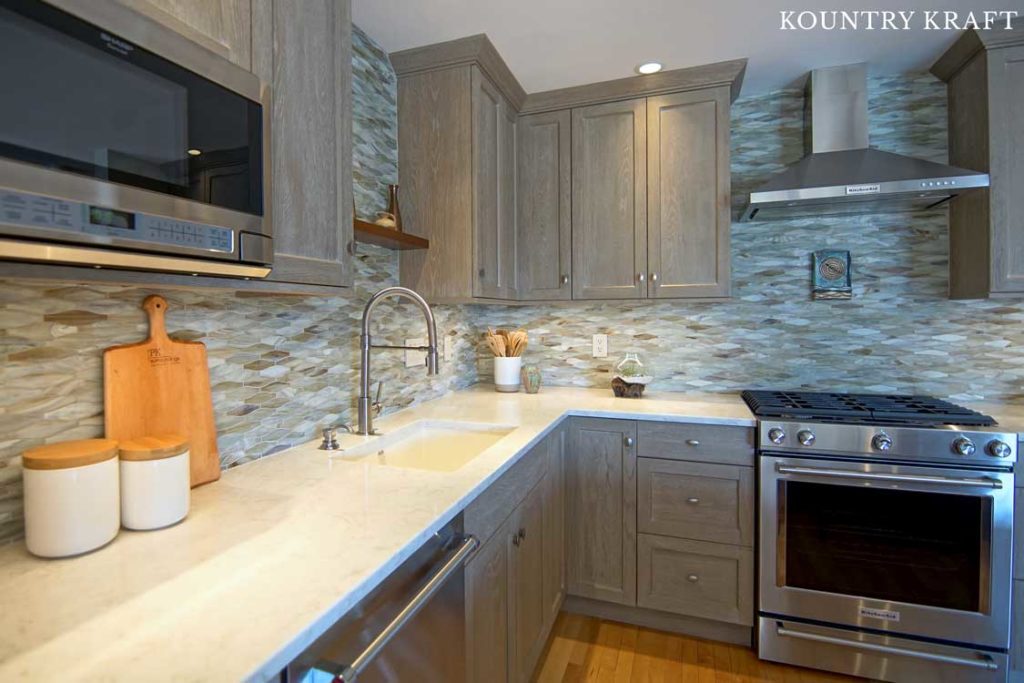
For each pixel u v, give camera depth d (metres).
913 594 1.75
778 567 1.89
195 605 0.68
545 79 2.24
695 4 1.70
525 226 2.47
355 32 1.81
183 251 0.79
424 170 2.04
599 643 2.04
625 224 2.31
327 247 1.23
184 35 0.83
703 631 2.08
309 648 0.68
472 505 1.19
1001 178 1.84
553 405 2.22
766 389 2.41
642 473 2.09
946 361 2.18
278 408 1.47
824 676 1.84
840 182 1.90
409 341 2.15
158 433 1.09
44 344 0.92
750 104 2.40
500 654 1.39
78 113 0.65
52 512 0.81
